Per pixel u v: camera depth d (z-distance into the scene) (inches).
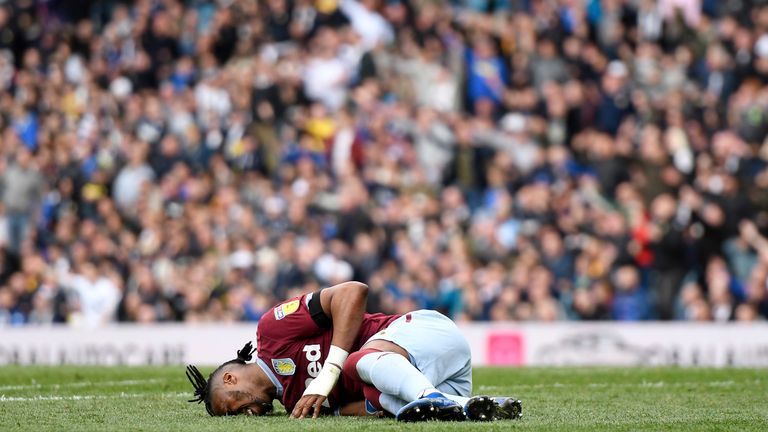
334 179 2455.7
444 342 835.4
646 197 2217.0
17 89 2938.0
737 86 2501.2
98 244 2378.2
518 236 2193.7
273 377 853.8
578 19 2650.1
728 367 1638.8
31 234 2586.1
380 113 2536.9
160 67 2859.3
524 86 2593.5
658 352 1851.6
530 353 1884.8
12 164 2667.3
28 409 949.2
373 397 825.5
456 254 2175.2
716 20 2645.2
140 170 2578.7
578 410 956.0
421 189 2416.3
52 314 2333.9
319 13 2770.7
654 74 2529.5
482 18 2694.4
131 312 2268.7
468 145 2454.5
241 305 2171.5
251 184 2480.3
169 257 2342.5
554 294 2103.8
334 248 2217.0
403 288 2128.4
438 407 781.9
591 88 2559.1
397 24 2778.1
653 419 872.9
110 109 2768.2
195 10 2906.0
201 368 1531.7
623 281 2065.7
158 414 893.2
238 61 2800.2
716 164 2283.5
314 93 2657.5
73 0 3058.6
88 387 1219.9
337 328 834.2
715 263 2057.1
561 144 2502.5
